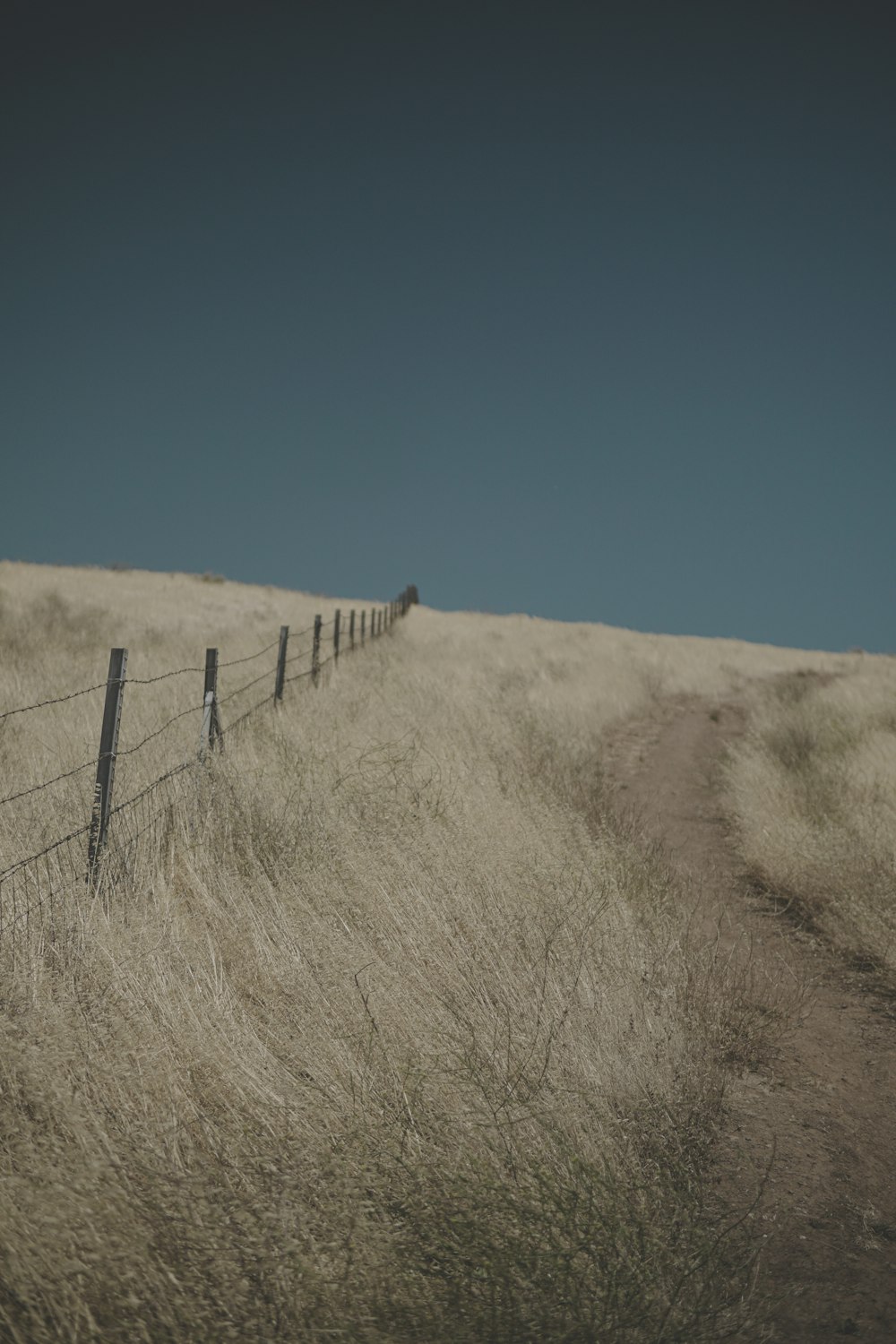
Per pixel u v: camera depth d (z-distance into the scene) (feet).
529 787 25.52
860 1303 9.00
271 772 22.40
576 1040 12.30
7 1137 8.82
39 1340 6.89
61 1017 10.64
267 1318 7.41
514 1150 9.81
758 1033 14.83
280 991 13.03
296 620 96.89
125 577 141.59
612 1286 8.17
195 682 36.65
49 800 18.06
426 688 40.40
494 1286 7.98
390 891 16.51
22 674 37.24
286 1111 10.06
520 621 146.41
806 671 98.84
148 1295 7.37
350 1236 8.17
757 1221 10.16
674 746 48.06
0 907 13.19
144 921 13.87
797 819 27.61
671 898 20.03
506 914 16.30
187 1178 8.71
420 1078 10.66
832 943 20.08
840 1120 12.71
